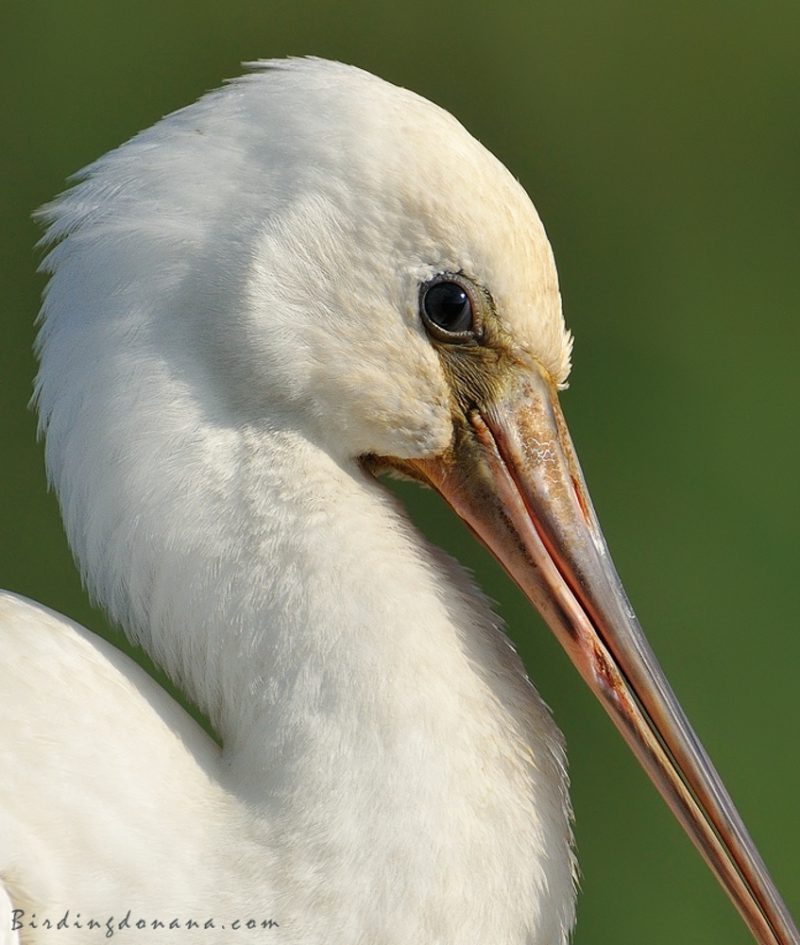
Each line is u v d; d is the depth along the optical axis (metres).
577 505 3.26
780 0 4.54
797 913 3.53
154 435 3.24
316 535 3.24
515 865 3.22
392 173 3.24
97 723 3.23
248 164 3.24
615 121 4.30
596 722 3.56
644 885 3.54
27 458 3.62
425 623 3.23
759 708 3.58
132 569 3.24
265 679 3.23
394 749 3.22
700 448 3.80
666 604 3.61
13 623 3.24
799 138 4.39
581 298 4.02
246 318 3.24
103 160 3.25
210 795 3.23
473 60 4.29
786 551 3.66
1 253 3.82
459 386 3.25
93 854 3.22
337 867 3.22
